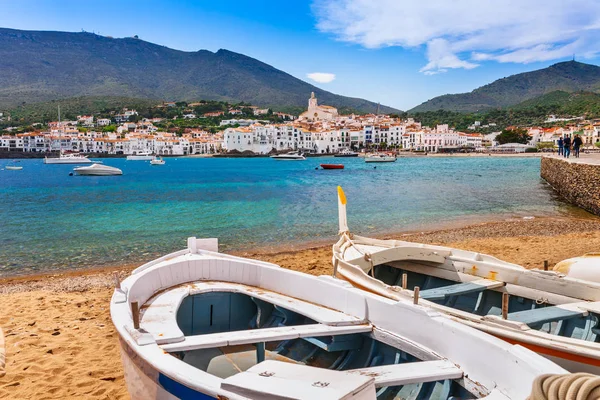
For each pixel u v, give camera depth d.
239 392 2.75
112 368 6.51
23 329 8.04
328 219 22.53
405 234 18.38
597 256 7.80
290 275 5.83
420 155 143.50
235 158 151.88
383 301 4.71
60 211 26.39
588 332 5.58
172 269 6.02
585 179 25.58
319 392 2.51
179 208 27.53
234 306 5.99
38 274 12.66
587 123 179.75
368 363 4.59
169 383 3.45
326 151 166.88
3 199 33.75
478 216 23.56
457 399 3.65
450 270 7.84
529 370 3.13
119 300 4.84
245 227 20.27
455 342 3.94
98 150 163.25
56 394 5.79
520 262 13.09
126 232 19.16
